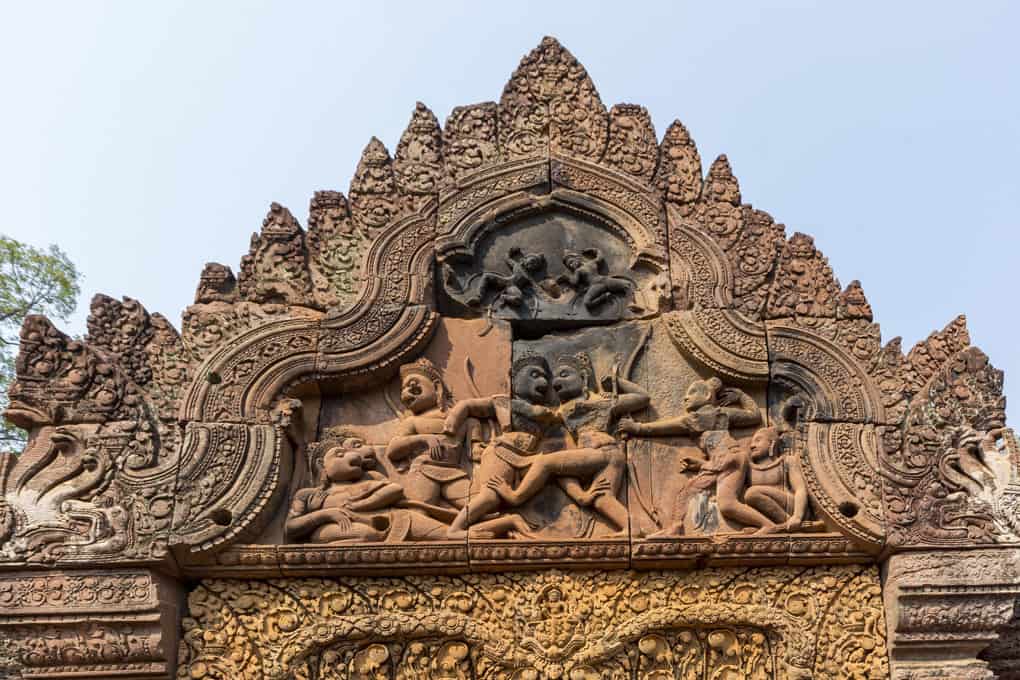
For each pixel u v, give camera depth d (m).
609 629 6.79
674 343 7.61
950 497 6.84
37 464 6.77
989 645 6.71
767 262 7.71
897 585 6.64
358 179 7.91
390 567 6.84
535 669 6.71
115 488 6.75
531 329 7.77
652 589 6.93
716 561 6.93
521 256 7.86
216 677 6.61
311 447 7.29
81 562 6.51
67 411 6.95
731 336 7.45
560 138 8.14
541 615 6.82
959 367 7.19
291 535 6.89
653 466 7.29
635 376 7.56
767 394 7.43
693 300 7.59
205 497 6.79
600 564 6.92
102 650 6.42
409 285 7.57
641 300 7.78
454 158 8.02
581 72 8.38
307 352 7.31
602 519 7.11
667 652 6.82
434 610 6.84
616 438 7.36
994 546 6.68
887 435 7.11
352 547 6.81
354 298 7.54
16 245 12.34
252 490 6.84
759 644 6.84
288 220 7.71
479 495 7.04
